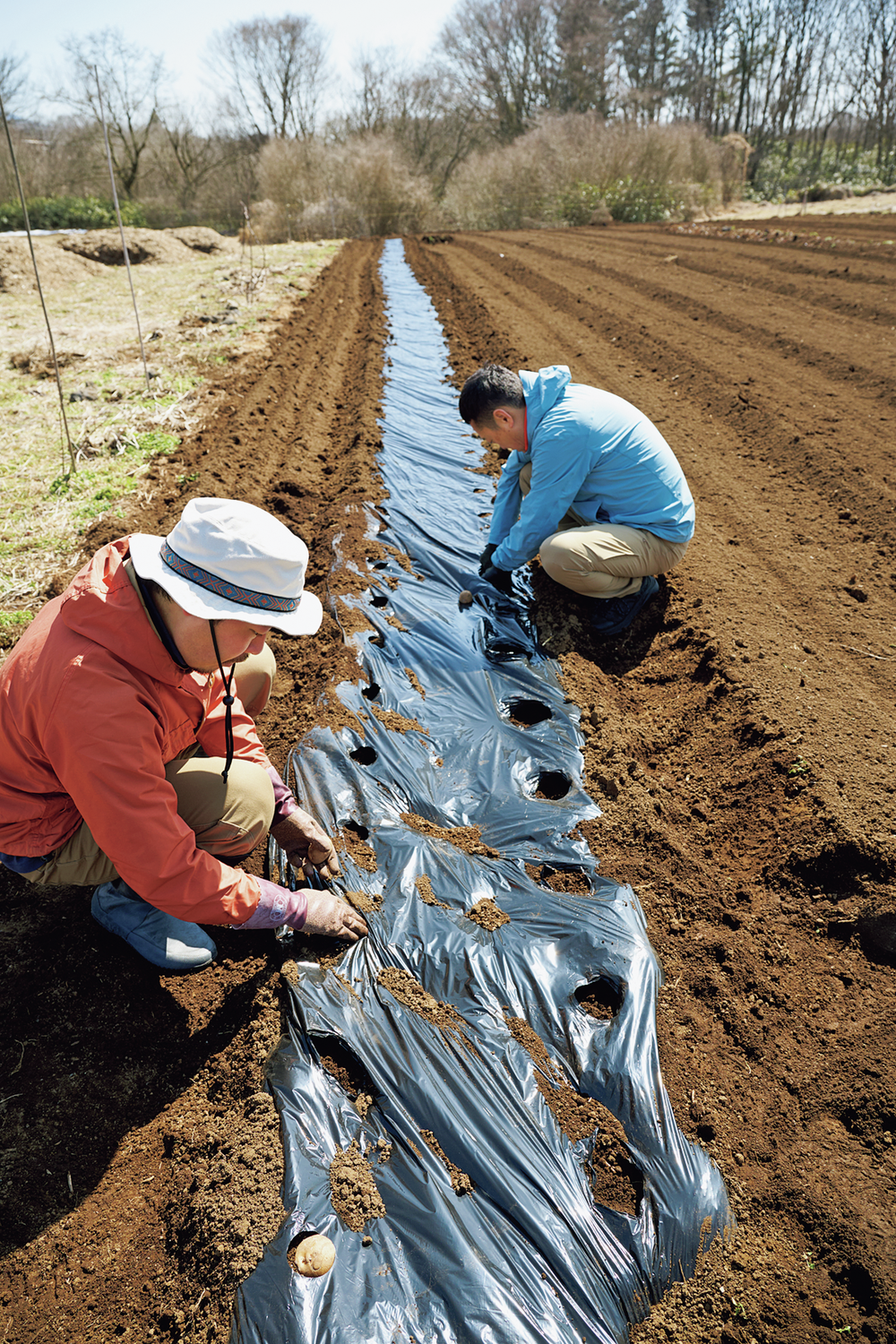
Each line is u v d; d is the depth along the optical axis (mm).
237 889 1899
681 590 3904
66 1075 2068
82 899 2547
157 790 1702
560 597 3854
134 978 2295
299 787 2816
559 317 8773
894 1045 2061
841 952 2328
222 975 2287
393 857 2561
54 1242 1773
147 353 7277
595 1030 2115
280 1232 1684
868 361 6516
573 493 3477
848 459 5035
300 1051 2016
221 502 1603
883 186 20172
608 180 19844
